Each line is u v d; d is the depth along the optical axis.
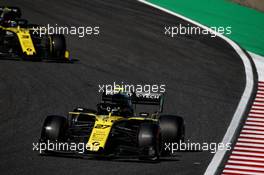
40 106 66.50
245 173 52.53
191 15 114.69
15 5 113.69
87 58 87.81
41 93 71.06
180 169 50.62
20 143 55.06
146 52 92.81
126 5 118.88
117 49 93.38
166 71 84.19
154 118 55.31
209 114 68.06
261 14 118.25
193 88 77.50
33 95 70.12
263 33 108.44
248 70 88.12
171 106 69.75
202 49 96.44
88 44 95.00
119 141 54.84
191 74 83.75
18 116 62.72
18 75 77.44
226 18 114.06
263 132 64.00
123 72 82.31
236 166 53.91
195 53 94.00
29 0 118.06
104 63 85.88
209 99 73.50
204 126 63.81
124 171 49.16
